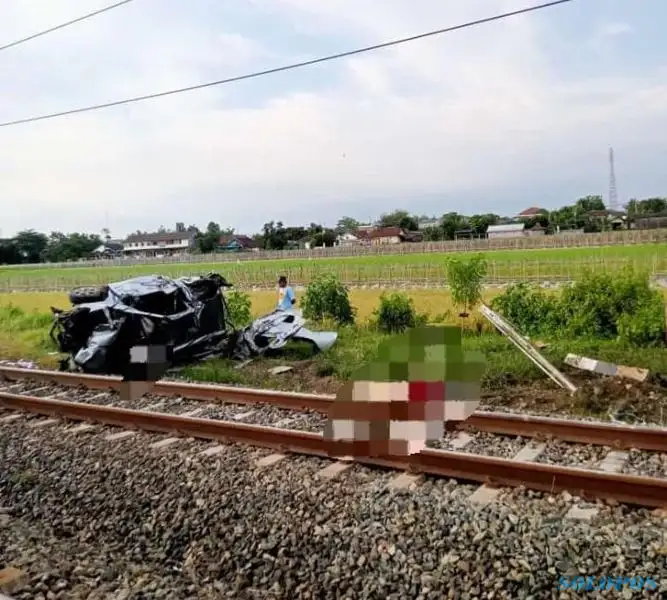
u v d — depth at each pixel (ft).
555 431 24.13
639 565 14.35
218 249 403.13
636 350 39.24
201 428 26.17
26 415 32.24
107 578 16.46
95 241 459.73
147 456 23.99
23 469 24.48
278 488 20.03
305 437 23.27
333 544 16.69
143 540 18.71
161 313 43.47
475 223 369.50
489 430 25.31
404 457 21.17
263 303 72.74
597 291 45.50
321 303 58.08
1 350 58.80
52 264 337.72
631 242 227.61
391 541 16.42
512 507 17.83
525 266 126.52
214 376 39.58
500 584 14.29
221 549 17.40
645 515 17.03
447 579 14.74
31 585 15.84
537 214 403.34
